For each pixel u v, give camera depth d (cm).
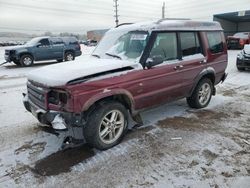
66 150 372
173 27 462
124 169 322
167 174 310
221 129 444
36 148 379
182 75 477
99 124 355
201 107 561
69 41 1709
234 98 654
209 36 545
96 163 337
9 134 430
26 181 300
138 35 434
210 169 319
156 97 439
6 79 1019
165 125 463
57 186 290
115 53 445
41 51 1552
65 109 328
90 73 343
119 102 384
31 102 390
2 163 338
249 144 386
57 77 333
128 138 409
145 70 404
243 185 287
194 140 400
